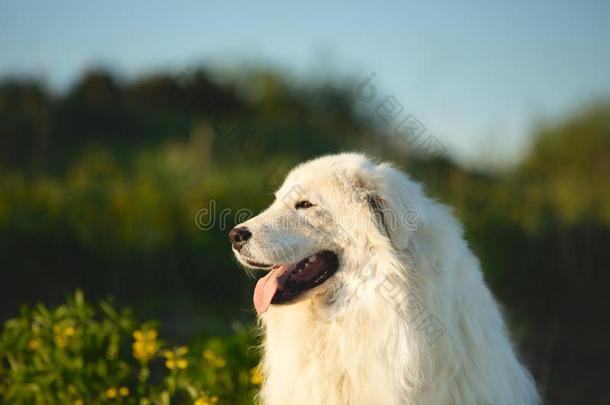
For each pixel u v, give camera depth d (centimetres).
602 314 844
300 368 374
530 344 752
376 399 350
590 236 894
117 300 888
